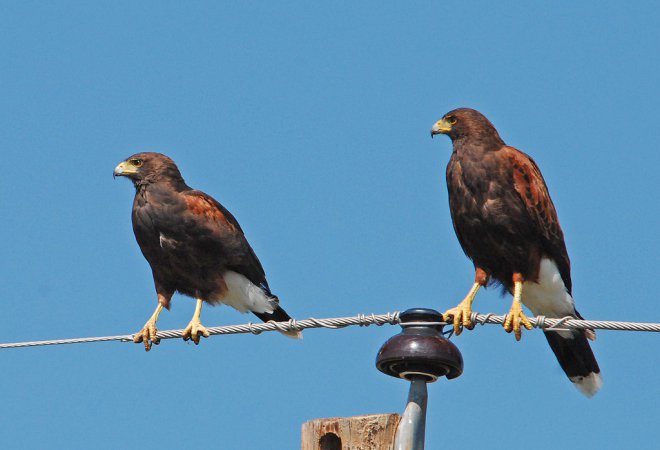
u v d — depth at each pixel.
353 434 10.66
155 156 17.38
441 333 11.39
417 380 11.16
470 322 13.99
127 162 17.31
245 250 17.30
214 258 17.16
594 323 11.97
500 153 15.29
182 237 17.03
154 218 17.06
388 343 11.16
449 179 15.49
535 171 15.39
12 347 13.62
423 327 11.33
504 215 15.13
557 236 15.33
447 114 15.67
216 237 17.09
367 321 12.48
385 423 10.72
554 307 15.67
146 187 17.23
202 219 17.06
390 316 12.31
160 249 17.19
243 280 17.34
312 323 12.88
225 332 14.91
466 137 15.46
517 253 15.26
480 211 15.23
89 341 13.62
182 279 17.38
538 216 15.16
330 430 10.71
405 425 10.80
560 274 15.45
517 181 15.16
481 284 15.64
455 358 11.05
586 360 15.70
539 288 15.53
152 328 15.51
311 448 10.75
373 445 10.62
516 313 13.77
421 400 11.05
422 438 10.91
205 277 17.25
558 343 15.80
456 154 15.49
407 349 10.99
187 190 17.39
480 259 15.57
